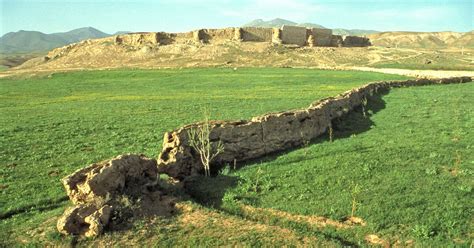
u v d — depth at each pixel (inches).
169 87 3095.5
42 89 3277.6
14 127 1615.4
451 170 884.6
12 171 1017.5
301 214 706.8
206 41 7106.3
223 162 1005.8
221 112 1882.4
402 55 6102.4
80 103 2400.3
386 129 1336.1
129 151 1204.5
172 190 816.3
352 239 623.2
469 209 686.5
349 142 1168.2
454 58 5856.3
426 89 2413.9
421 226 629.9
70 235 629.6
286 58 5935.0
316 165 953.5
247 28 7126.0
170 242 610.9
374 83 2281.0
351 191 782.5
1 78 4562.0
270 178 890.1
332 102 1471.5
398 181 818.8
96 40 7657.5
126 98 2549.2
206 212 707.4
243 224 660.1
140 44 7165.4
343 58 5964.6
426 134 1235.2
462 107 1740.9
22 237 650.2
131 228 648.4
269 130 1112.8
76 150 1235.2
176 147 917.8
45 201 820.0
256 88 2851.9
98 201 676.1
